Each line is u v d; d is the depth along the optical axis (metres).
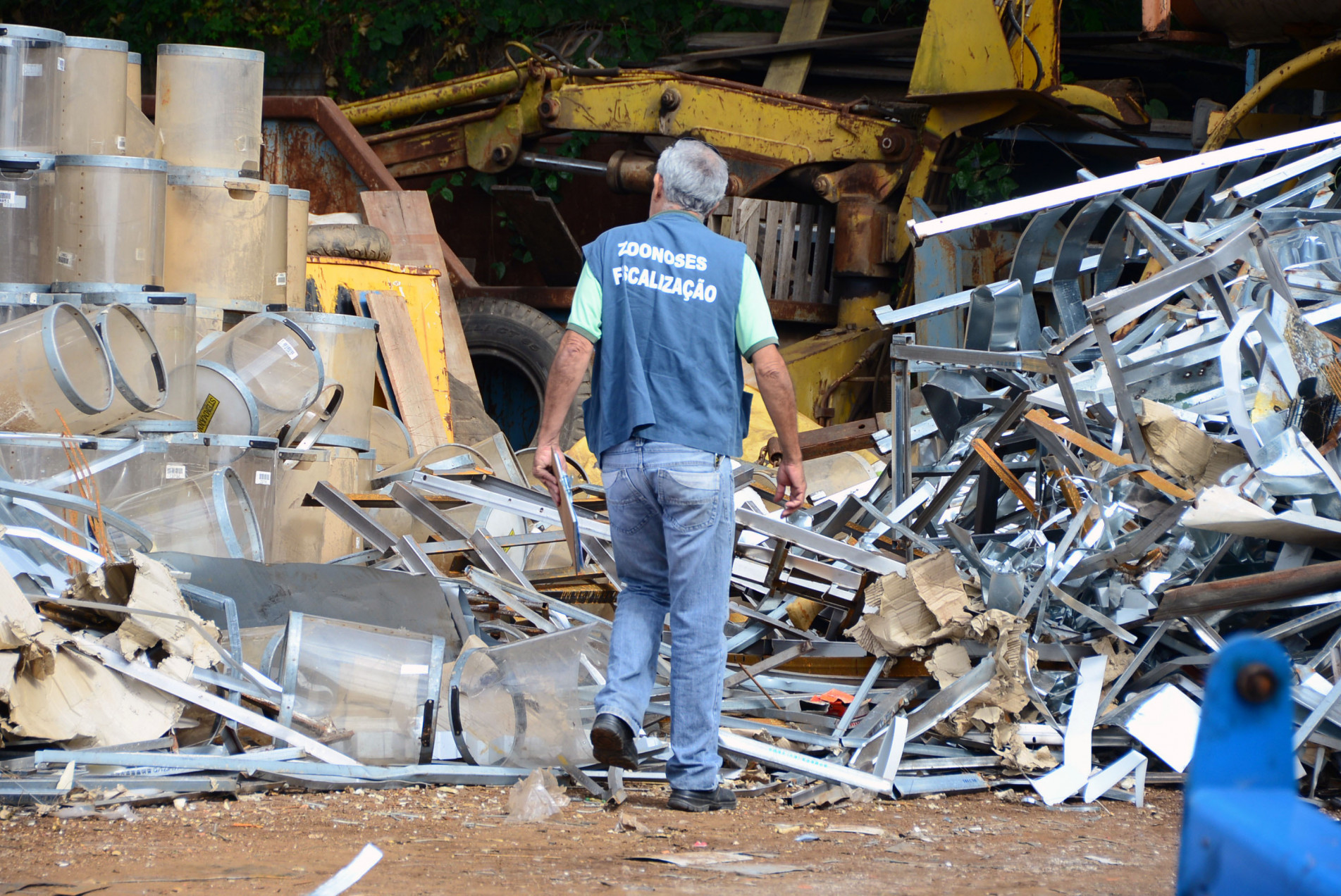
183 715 13.93
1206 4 31.88
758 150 37.00
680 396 12.71
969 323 19.06
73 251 19.58
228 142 22.64
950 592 15.80
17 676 12.70
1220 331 17.52
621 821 12.02
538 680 14.52
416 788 13.59
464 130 42.44
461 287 39.28
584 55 55.00
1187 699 14.69
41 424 17.56
